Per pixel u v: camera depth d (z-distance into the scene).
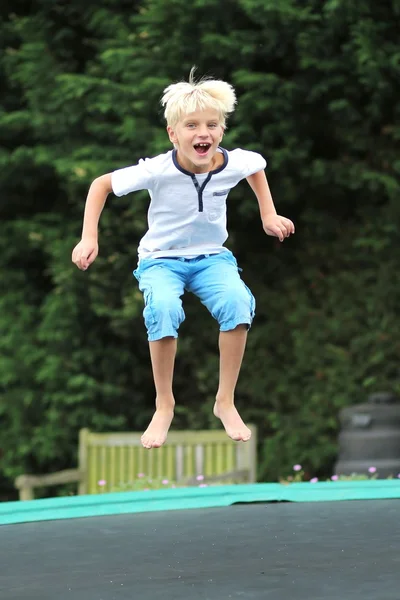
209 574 6.73
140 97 17.73
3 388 19.75
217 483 15.34
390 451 15.91
